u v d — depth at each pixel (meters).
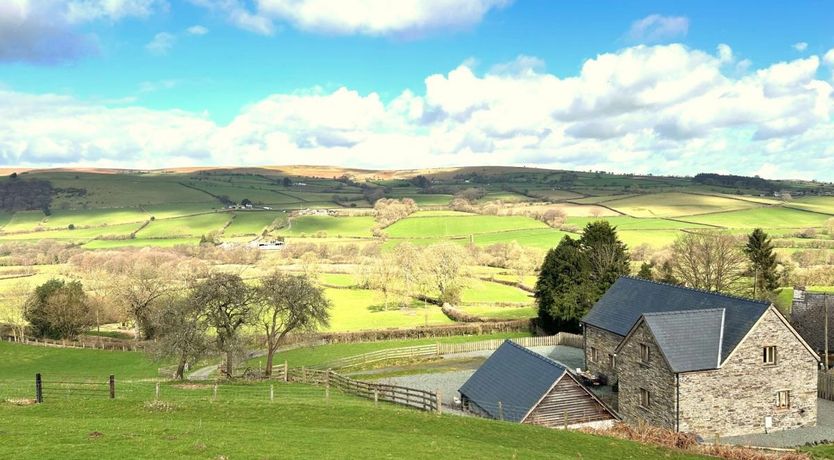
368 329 91.88
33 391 44.94
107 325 112.81
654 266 119.19
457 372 69.88
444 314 110.12
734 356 45.47
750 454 36.34
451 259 118.19
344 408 39.56
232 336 59.16
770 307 45.91
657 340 46.03
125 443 26.25
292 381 57.31
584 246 91.88
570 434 37.72
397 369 72.44
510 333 94.44
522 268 136.88
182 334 55.84
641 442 37.94
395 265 119.69
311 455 26.61
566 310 84.75
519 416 43.22
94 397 41.91
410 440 31.72
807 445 42.59
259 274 131.88
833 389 53.66
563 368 44.25
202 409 37.94
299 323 62.03
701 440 42.62
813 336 68.31
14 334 98.56
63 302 96.50
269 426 33.28
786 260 117.69
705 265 93.56
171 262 139.75
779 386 46.47
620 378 51.81
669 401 45.28
